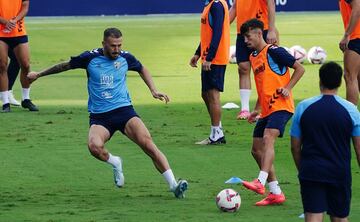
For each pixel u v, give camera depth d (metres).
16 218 28.12
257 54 30.80
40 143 41.41
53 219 27.94
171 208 29.39
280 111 30.33
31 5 120.69
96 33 100.19
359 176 34.09
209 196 31.27
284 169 35.66
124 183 33.50
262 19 47.31
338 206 23.27
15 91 60.28
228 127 45.66
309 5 125.94
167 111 50.78
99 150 31.25
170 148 40.25
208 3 40.81
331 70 23.45
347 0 41.25
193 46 87.88
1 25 50.47
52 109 51.75
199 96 56.66
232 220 27.69
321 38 93.44
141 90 59.56
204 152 39.34
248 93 48.25
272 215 28.38
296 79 30.36
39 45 89.00
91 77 31.75
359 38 41.84
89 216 28.28
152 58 79.00
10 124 46.56
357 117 23.23
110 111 31.48
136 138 31.31
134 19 118.19
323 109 23.22
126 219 27.88
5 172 35.44
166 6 124.00
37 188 32.69
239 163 37.00
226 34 40.81
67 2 121.44
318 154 23.14
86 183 33.53
